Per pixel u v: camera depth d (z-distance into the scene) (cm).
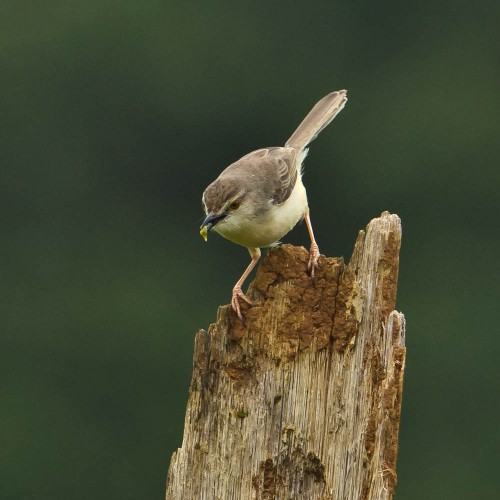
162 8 2656
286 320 851
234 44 2678
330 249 2639
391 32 2719
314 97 2686
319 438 841
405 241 2561
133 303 2550
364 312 841
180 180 2694
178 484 855
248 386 853
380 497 793
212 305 2573
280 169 1036
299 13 2688
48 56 2667
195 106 2684
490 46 2703
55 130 2681
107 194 2652
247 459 848
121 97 2681
